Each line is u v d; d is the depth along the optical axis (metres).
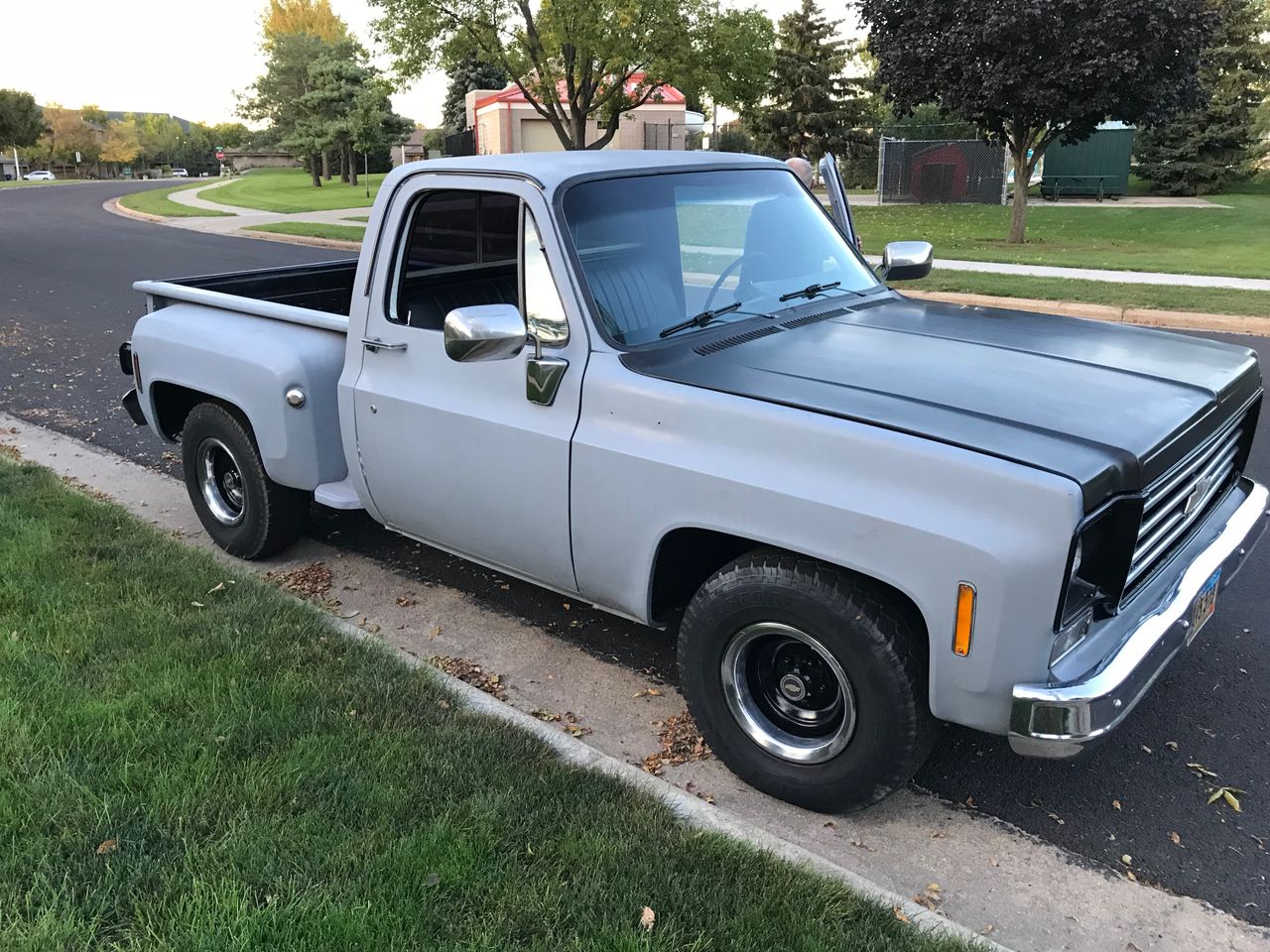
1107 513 2.66
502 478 3.61
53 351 10.13
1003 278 14.44
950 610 2.64
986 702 2.68
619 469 3.23
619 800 3.05
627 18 21.23
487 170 3.64
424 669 3.81
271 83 60.69
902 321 3.80
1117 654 2.73
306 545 5.32
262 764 3.15
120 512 5.38
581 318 3.35
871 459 2.75
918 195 33.56
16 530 5.02
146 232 25.33
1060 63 18.70
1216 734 3.66
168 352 4.97
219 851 2.75
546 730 3.48
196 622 4.10
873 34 21.39
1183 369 3.33
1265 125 38.34
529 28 23.23
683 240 3.73
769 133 43.59
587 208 3.52
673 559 3.37
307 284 5.91
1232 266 15.73
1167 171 35.50
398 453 3.98
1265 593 4.75
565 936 2.51
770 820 3.18
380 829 2.85
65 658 3.75
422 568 5.07
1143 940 2.71
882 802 3.28
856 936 2.54
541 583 3.82
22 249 20.86
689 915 2.58
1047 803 3.29
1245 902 2.86
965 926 2.75
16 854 2.75
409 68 23.44
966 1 18.84
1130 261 16.53
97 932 2.50
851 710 2.95
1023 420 2.80
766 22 22.62
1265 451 6.67
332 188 47.16
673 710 3.82
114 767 3.10
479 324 3.11
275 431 4.44
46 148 119.62
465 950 2.45
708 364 3.28
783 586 2.94
